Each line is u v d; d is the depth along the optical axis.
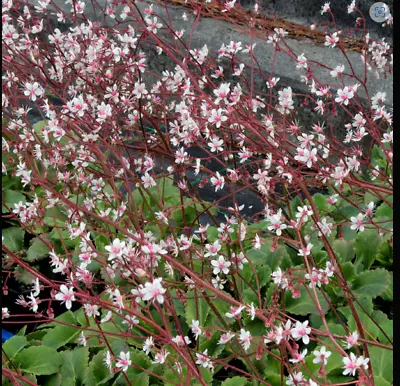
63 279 0.73
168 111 0.72
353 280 0.64
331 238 0.67
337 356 0.54
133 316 0.47
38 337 0.63
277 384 0.54
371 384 0.41
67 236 0.72
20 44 0.71
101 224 0.71
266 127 0.59
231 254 0.60
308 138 0.53
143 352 0.57
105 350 0.57
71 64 0.71
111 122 0.61
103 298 0.62
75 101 0.54
